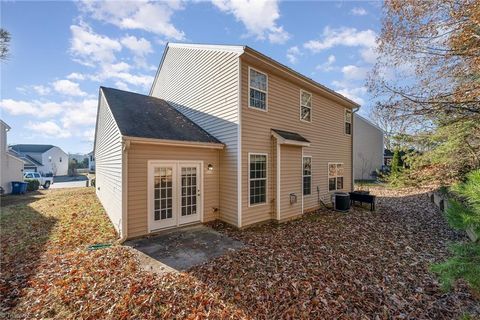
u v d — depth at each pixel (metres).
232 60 7.25
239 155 7.06
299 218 8.59
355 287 3.76
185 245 5.56
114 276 3.99
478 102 4.36
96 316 3.00
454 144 7.89
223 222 7.68
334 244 5.75
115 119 6.68
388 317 3.06
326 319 2.99
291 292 3.56
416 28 5.23
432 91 5.24
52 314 3.05
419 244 5.80
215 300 3.33
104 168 9.59
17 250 5.23
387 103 5.66
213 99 8.04
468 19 4.28
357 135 24.23
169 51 10.86
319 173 10.49
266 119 7.91
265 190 7.85
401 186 11.70
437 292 3.64
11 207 10.60
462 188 1.71
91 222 7.52
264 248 5.37
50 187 21.91
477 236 1.58
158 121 7.75
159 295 3.43
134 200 6.07
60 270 4.21
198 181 7.48
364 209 10.23
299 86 9.32
